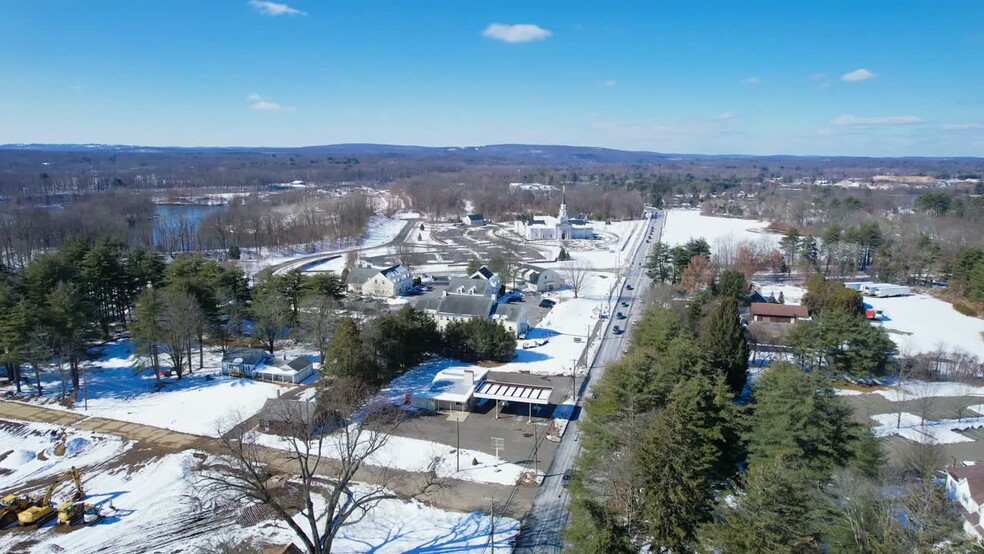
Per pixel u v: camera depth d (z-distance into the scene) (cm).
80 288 8531
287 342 9281
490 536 4703
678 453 3916
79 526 4816
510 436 6384
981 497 4709
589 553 3459
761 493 3328
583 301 12269
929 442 5950
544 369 8362
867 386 7944
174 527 4822
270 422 6347
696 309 8856
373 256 16612
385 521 4919
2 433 6328
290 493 5288
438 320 9894
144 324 7412
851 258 14125
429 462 5812
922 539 3216
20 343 6956
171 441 6184
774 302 11481
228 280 9375
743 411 5947
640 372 5269
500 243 19638
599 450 4819
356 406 6638
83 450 6022
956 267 12238
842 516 3859
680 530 3719
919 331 10288
